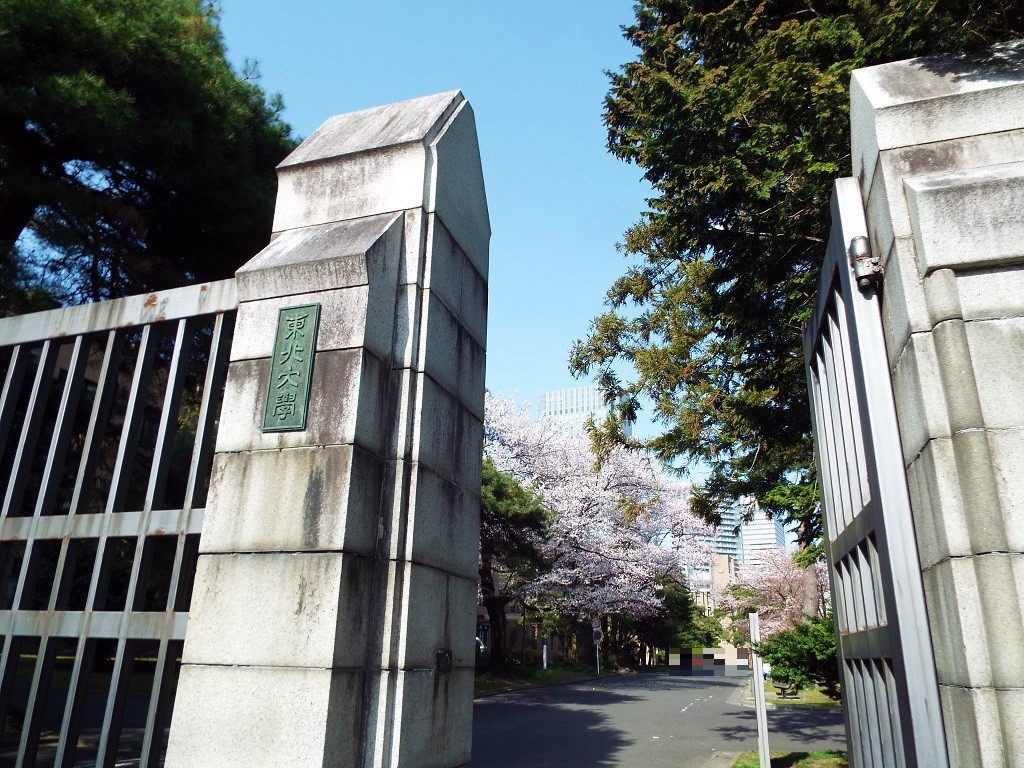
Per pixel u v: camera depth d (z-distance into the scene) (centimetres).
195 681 288
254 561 297
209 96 938
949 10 534
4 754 772
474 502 399
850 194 293
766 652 935
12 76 804
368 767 286
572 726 1611
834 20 771
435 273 371
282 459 309
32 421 374
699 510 1506
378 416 324
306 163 404
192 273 1110
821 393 399
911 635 233
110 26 830
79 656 316
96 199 947
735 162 831
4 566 353
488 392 2750
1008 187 231
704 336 1409
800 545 1430
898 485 248
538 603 3105
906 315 237
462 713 356
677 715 1919
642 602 3056
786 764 1031
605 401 1525
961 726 205
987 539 204
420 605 320
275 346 328
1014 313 223
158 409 1095
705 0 973
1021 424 212
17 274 862
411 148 383
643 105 959
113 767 299
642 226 1491
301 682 275
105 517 336
